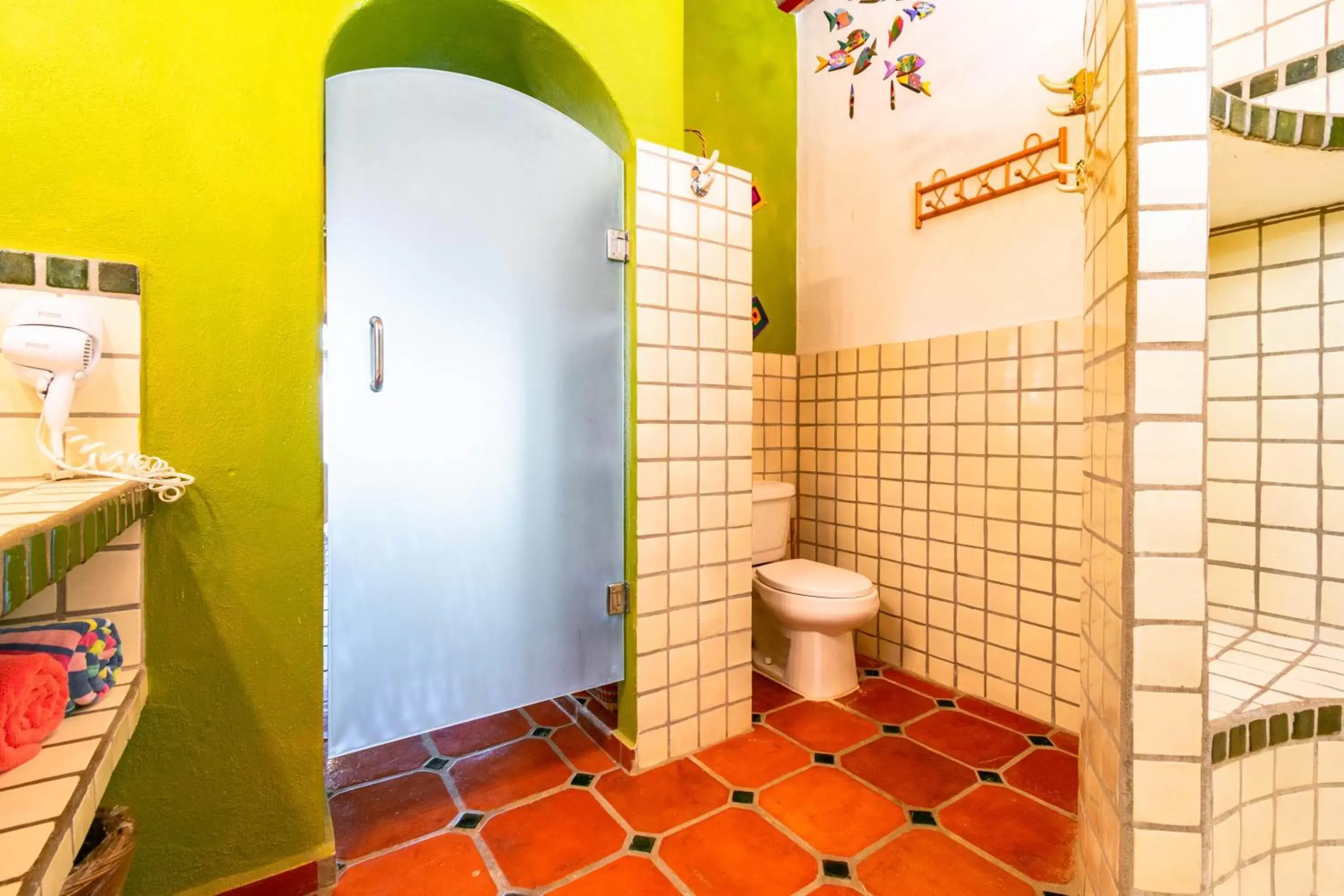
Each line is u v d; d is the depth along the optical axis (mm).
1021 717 1866
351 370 1258
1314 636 1244
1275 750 925
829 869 1238
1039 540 1820
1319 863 969
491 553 1442
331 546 1231
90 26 984
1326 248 1217
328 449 1233
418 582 1343
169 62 1042
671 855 1284
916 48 2189
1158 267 790
